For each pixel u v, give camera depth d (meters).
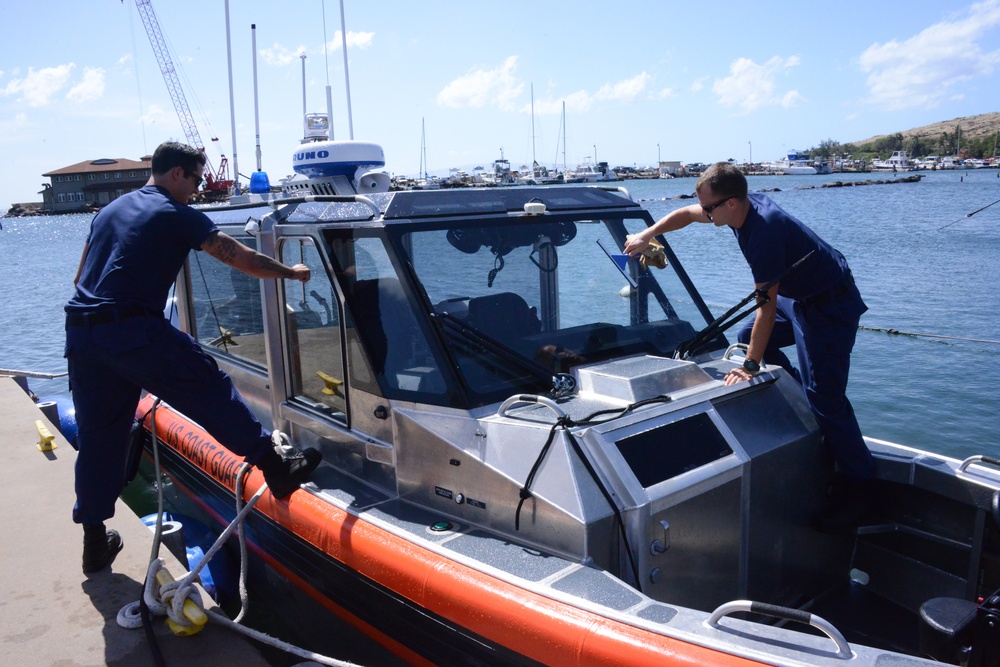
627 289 3.76
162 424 4.90
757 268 3.21
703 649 2.09
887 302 13.07
